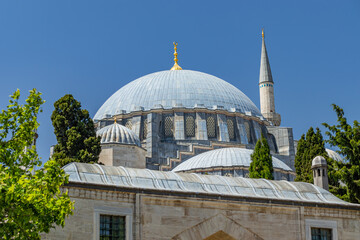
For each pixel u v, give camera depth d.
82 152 58.25
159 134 87.94
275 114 106.94
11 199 23.16
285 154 91.75
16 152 26.00
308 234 34.25
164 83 95.06
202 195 32.06
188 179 33.50
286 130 92.75
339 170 46.56
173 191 31.48
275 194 34.94
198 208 32.00
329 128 48.78
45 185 24.88
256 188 34.84
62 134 59.88
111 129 73.12
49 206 24.42
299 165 60.31
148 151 81.19
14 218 23.80
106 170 31.69
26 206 23.69
